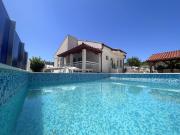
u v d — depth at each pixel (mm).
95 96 6203
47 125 2715
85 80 13438
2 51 4875
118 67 23172
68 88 8898
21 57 9508
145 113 3684
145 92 7469
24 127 2549
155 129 2582
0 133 2203
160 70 16047
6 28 5273
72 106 4383
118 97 6031
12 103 4152
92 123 2895
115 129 2578
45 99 5391
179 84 9125
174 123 2912
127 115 3496
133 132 2439
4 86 3082
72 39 22766
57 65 25656
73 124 2818
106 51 20344
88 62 17172
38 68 18844
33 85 9578
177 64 15109
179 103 4902
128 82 12867
